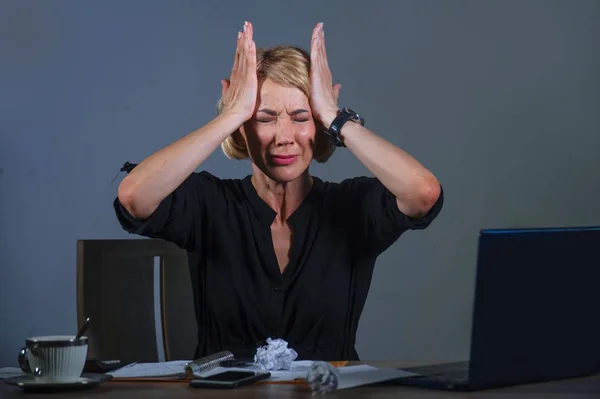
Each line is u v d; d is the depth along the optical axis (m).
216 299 1.78
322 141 1.83
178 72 3.44
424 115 3.50
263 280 1.77
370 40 3.49
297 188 1.81
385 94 3.49
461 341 3.46
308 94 1.75
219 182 1.88
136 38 3.44
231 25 3.46
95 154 3.41
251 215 1.81
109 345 1.95
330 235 1.80
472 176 3.50
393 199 1.71
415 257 3.48
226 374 1.23
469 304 3.46
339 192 1.85
